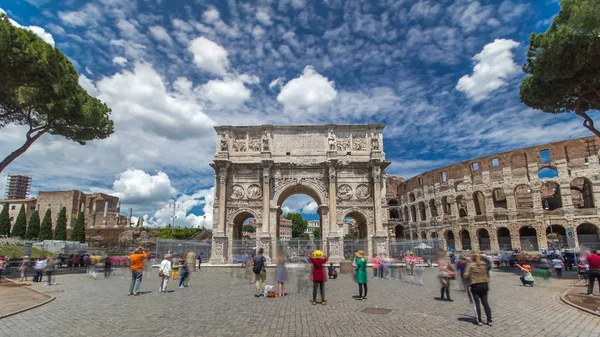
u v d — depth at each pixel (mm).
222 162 49531
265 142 51031
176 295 20234
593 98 27641
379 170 49781
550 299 18016
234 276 31688
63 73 30047
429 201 77938
